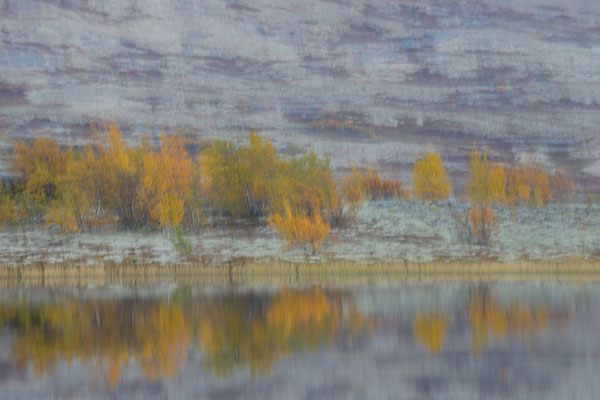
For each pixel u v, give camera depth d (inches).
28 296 1784.0
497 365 989.8
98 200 2426.2
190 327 1267.2
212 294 1813.5
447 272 2439.7
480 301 1641.2
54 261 2390.5
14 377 924.6
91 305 1568.7
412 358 1027.9
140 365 992.2
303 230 2439.7
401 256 2443.4
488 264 2427.4
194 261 2417.6
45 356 1040.2
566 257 2448.3
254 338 1175.0
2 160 2418.8
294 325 1290.6
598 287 2017.7
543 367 971.3
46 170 2426.2
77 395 844.6
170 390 866.8
